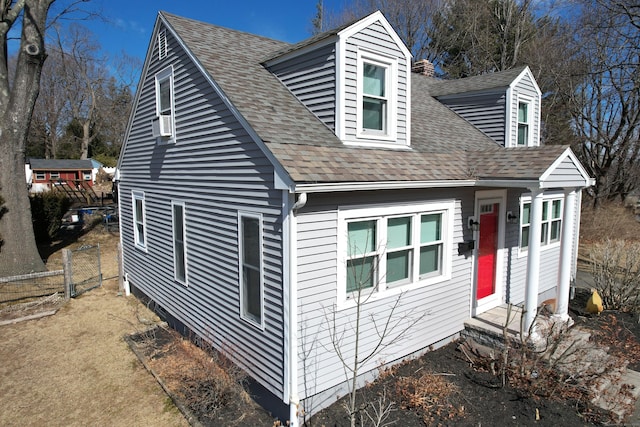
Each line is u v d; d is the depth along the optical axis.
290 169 4.99
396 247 6.81
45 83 47.69
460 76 30.55
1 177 12.33
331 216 5.72
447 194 7.48
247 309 6.36
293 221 5.25
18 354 7.79
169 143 8.51
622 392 6.16
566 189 8.00
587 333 7.80
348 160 5.91
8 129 12.30
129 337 8.39
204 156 7.19
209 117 6.95
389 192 6.45
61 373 7.07
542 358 6.39
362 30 6.71
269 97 6.89
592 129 23.23
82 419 5.81
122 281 11.59
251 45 9.20
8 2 12.70
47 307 10.28
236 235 6.39
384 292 6.59
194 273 7.84
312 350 5.68
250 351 6.28
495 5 29.72
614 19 18.38
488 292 8.92
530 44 27.42
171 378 6.83
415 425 5.41
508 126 10.85
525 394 6.04
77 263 14.66
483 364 6.95
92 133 53.12
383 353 6.69
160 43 8.72
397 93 7.31
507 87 10.73
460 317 8.07
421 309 7.25
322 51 6.82
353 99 6.67
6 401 6.25
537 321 7.38
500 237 8.91
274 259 5.57
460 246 7.82
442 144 8.64
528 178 6.67
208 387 6.41
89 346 8.12
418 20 31.22
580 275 14.44
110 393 6.46
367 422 5.47
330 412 5.82
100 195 32.31
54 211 17.48
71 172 41.22
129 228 11.28
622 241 13.62
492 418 5.54
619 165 23.34
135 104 10.20
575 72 21.52
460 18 30.95
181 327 8.62
